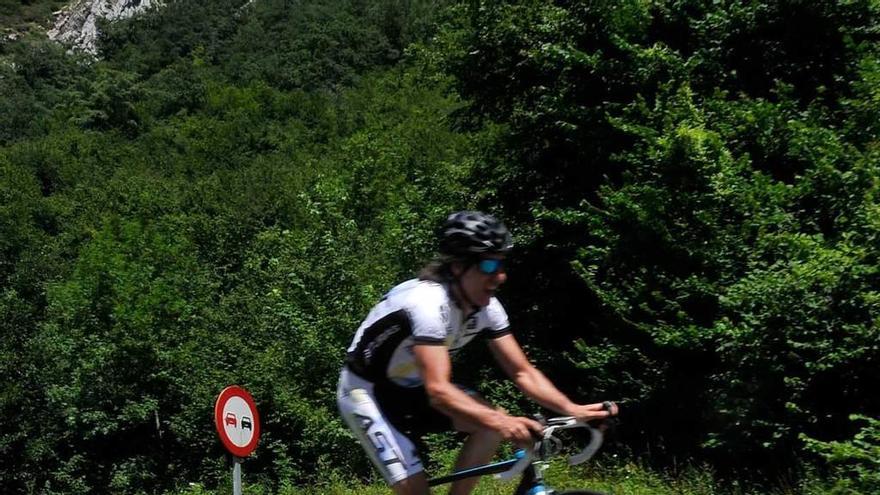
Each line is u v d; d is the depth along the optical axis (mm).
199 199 35812
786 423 6840
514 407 10422
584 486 6953
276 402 16203
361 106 48781
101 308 22547
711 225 7777
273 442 16281
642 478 7117
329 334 16234
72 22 87312
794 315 6660
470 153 14953
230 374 19016
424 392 3416
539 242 12117
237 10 70688
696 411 8156
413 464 3316
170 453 20797
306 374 16375
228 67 61062
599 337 9672
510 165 12859
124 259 23875
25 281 27250
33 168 43844
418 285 3230
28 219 35906
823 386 6809
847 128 7734
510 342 3471
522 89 12523
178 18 70375
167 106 55500
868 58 7684
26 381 21156
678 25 10234
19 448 20703
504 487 6887
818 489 5949
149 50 67500
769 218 7398
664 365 8445
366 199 24500
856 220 6883
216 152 46219
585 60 10352
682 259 8203
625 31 10219
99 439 21250
